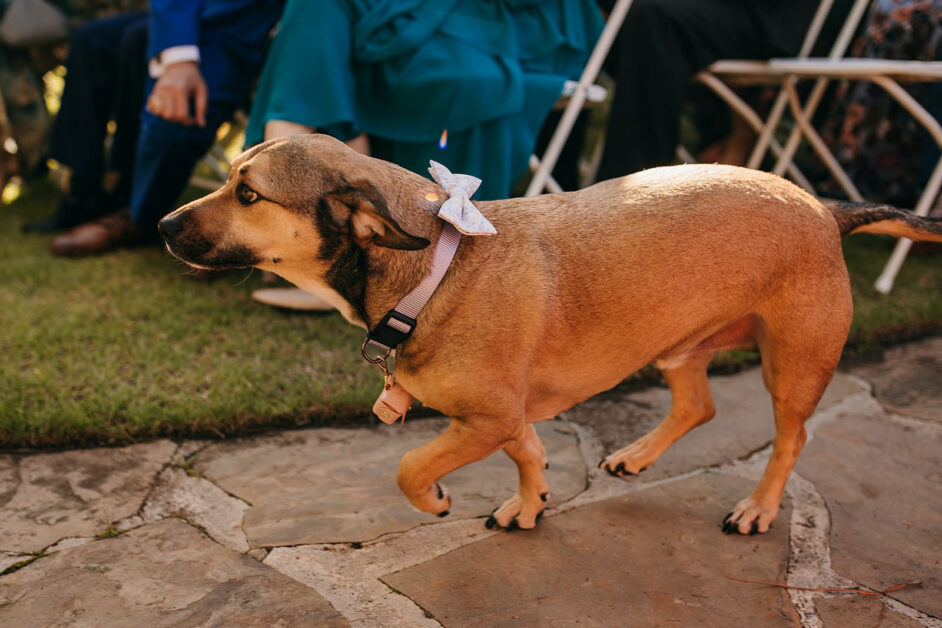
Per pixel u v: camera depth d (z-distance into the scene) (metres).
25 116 5.70
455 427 1.99
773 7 3.98
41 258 4.25
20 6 5.25
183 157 3.87
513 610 1.90
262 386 2.89
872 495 2.45
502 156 3.20
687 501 2.40
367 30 2.96
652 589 2.00
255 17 3.84
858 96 4.90
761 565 2.11
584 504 2.37
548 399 2.13
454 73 3.01
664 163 3.93
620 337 2.04
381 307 1.94
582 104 3.67
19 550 2.03
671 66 3.80
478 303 1.90
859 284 4.15
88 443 2.53
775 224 2.04
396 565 2.05
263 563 2.04
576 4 3.57
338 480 2.42
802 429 2.26
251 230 1.85
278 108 2.91
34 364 2.97
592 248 1.98
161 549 2.06
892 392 3.12
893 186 4.90
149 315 3.54
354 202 1.77
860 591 2.02
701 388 2.48
